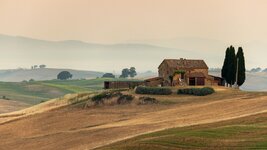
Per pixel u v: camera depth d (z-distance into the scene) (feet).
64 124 538.88
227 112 468.34
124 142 356.18
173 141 311.06
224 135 316.60
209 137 313.53
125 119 520.42
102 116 552.82
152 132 377.50
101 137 428.56
